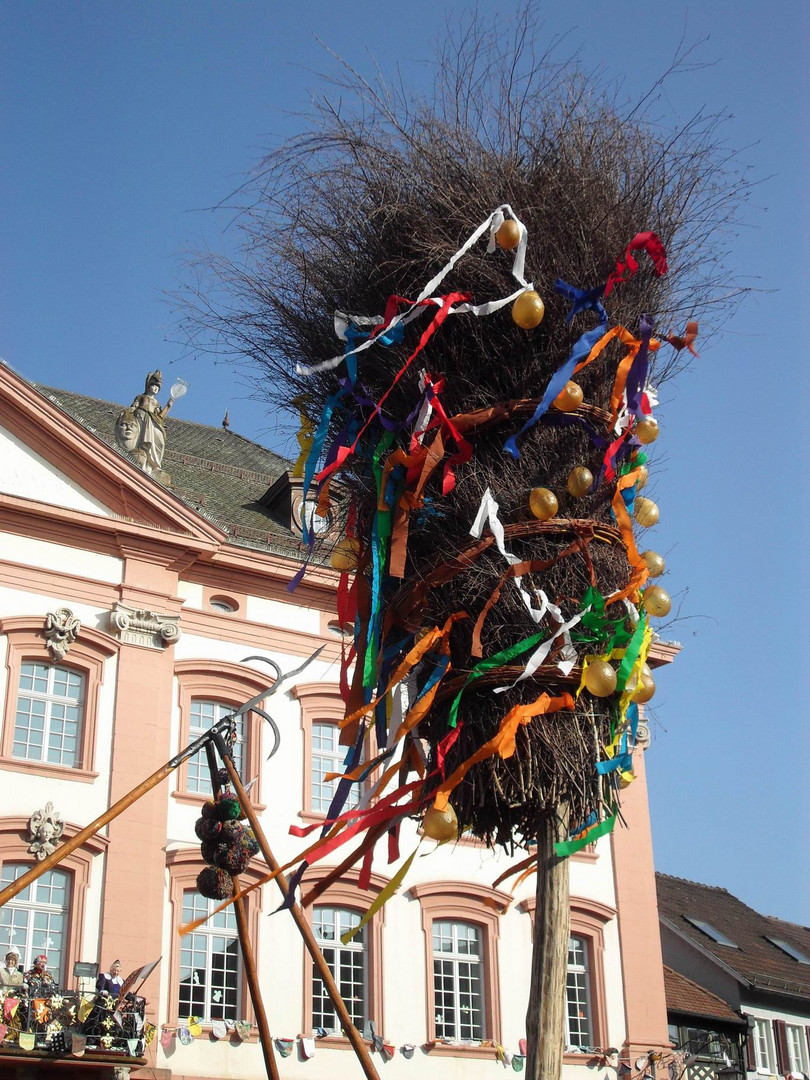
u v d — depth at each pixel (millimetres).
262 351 6086
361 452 5699
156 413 23578
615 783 5055
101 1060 16797
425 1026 21234
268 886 20812
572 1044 22953
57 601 20672
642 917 24297
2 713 19641
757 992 29969
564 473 5172
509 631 4980
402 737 4922
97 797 19969
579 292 5188
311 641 22828
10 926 18672
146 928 19531
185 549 21969
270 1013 20078
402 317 5285
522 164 5699
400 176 5750
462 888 22312
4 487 20766
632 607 5086
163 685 21125
